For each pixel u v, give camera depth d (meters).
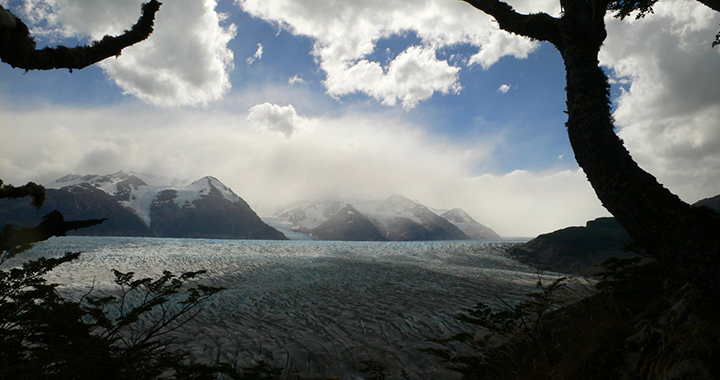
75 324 2.42
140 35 1.52
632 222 1.63
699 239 1.39
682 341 1.72
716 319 1.68
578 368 2.50
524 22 2.13
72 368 2.25
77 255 2.35
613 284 3.50
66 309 2.44
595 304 3.48
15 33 1.19
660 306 2.52
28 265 2.22
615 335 2.55
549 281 19.06
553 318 3.98
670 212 1.50
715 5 2.25
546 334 3.79
